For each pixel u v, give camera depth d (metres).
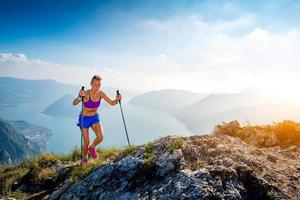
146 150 3.65
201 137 3.96
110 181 3.30
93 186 3.33
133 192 3.07
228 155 3.39
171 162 3.25
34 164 5.00
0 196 4.06
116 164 3.44
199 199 2.65
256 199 2.81
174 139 3.79
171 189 2.86
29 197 3.93
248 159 3.31
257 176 2.99
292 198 2.77
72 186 3.53
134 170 3.28
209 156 3.43
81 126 4.42
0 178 4.73
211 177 2.89
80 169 4.11
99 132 4.39
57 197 3.57
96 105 4.41
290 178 3.11
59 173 4.47
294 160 3.77
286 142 5.52
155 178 3.17
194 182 2.83
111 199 3.06
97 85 4.36
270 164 3.41
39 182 4.33
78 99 4.39
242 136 6.42
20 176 4.68
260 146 5.70
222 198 2.66
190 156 3.41
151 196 2.88
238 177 2.95
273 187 2.89
